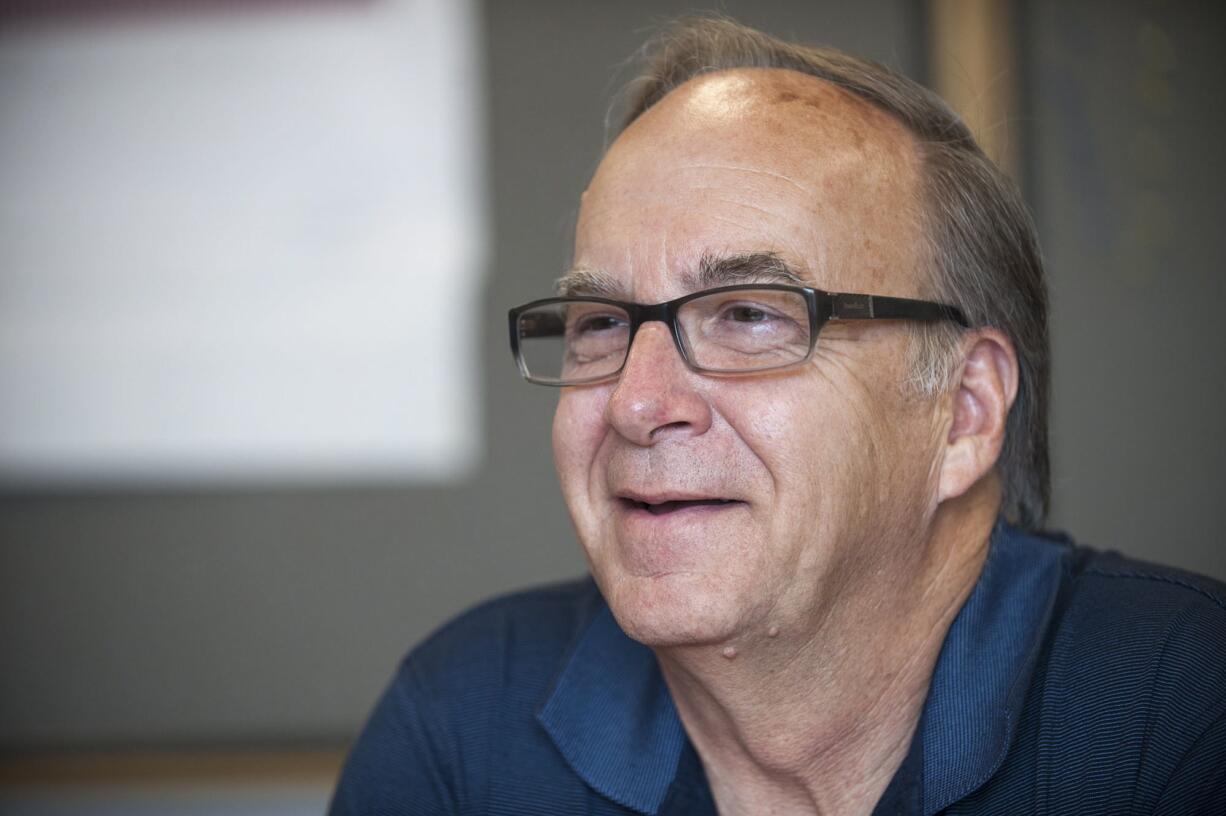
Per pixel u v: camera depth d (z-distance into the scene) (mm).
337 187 3109
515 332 1467
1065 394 3076
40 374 3141
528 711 1542
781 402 1247
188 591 3209
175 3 3066
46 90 3076
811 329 1250
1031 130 3039
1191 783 1224
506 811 1479
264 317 3123
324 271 3117
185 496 3176
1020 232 1495
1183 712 1264
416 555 3172
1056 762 1297
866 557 1316
